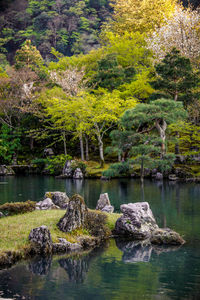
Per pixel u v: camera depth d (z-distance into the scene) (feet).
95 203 81.51
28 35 342.03
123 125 117.80
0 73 207.10
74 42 344.08
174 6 206.08
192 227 59.41
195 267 40.34
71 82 163.63
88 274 38.22
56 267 40.52
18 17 357.61
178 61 129.29
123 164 116.06
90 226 54.03
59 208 71.15
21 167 172.55
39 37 350.64
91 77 175.11
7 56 352.49
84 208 54.29
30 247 45.24
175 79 135.23
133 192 99.14
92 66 192.24
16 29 364.38
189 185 113.91
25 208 65.21
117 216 62.13
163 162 115.24
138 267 40.50
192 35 155.53
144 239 53.93
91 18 364.17
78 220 52.65
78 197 53.88
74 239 49.80
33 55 206.18
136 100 153.69
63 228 51.70
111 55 164.25
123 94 155.63
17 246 44.50
